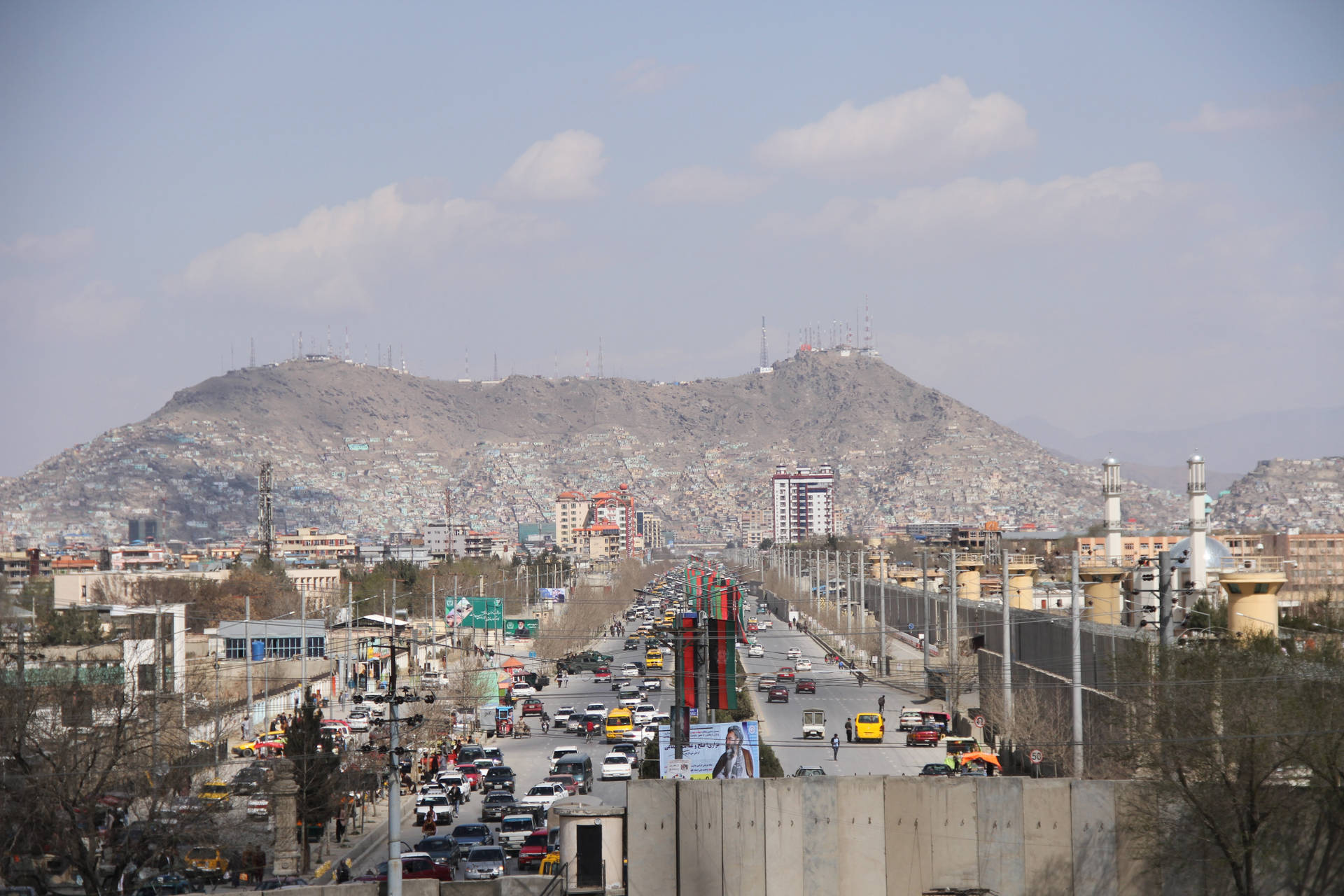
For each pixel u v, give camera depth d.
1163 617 79.62
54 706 88.31
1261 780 67.62
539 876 69.31
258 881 82.94
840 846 74.44
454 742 135.38
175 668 122.88
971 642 174.75
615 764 120.06
